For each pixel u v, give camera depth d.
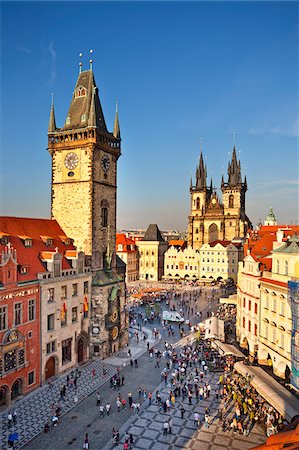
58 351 63.56
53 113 79.25
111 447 43.00
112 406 53.50
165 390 59.19
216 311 119.00
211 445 43.34
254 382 52.09
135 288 171.00
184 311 119.56
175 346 82.81
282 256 63.81
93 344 73.75
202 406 53.34
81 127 77.31
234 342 84.88
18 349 53.91
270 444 11.77
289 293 57.59
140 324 101.62
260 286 69.06
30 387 56.97
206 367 66.88
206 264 196.62
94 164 76.38
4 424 47.31
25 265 58.06
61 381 62.03
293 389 54.03
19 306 55.00
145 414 51.09
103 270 78.75
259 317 69.44
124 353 77.75
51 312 61.94
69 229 77.81
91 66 80.75
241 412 50.47
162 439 44.78
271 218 196.62
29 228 69.00
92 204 75.81
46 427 45.91
